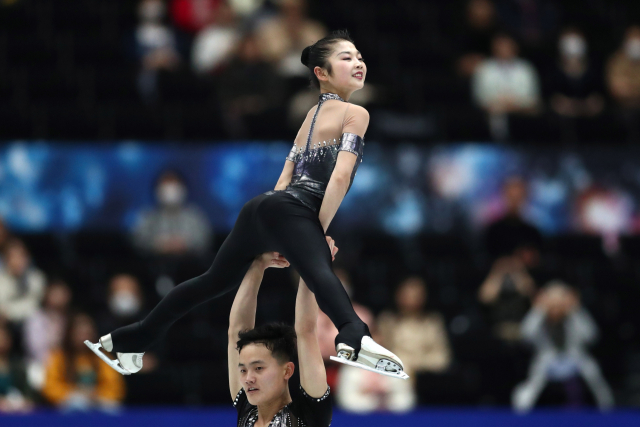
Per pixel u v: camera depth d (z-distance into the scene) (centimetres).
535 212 3603
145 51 4284
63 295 3109
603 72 4512
